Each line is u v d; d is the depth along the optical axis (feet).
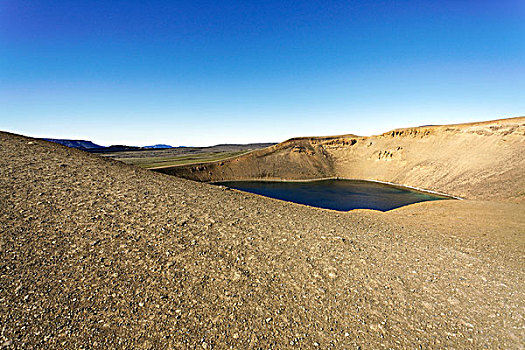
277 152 442.50
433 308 26.43
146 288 24.97
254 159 424.46
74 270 25.73
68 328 19.63
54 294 22.43
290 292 27.09
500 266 38.63
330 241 41.42
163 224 38.24
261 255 33.96
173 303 23.62
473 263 38.91
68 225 33.12
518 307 27.25
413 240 49.06
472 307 26.94
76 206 38.47
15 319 19.49
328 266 33.12
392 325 23.45
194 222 41.14
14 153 55.72
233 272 29.35
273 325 22.39
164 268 28.30
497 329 23.66
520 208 97.35
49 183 44.42
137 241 32.53
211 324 21.85
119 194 46.62
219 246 34.71
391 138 394.11
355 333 22.18
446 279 32.76
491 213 87.10
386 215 88.28
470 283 32.14
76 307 21.56
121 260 28.45
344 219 63.21
